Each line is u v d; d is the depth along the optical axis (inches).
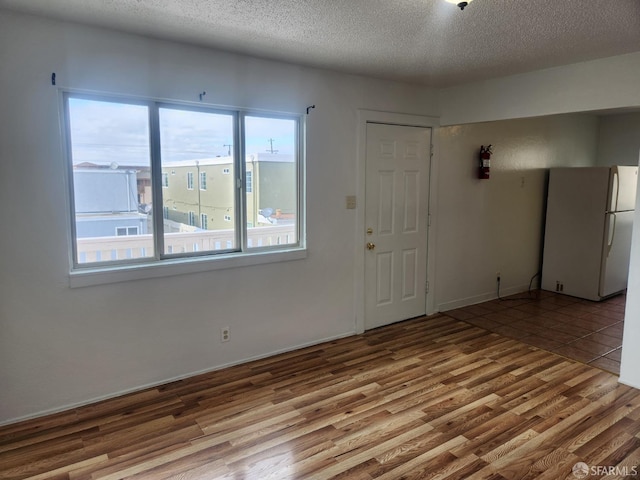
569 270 211.3
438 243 180.7
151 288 114.7
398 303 171.5
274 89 128.6
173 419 102.0
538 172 217.5
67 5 87.5
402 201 166.4
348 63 130.1
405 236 169.3
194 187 121.6
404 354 140.9
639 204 114.0
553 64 130.1
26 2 86.4
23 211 96.4
